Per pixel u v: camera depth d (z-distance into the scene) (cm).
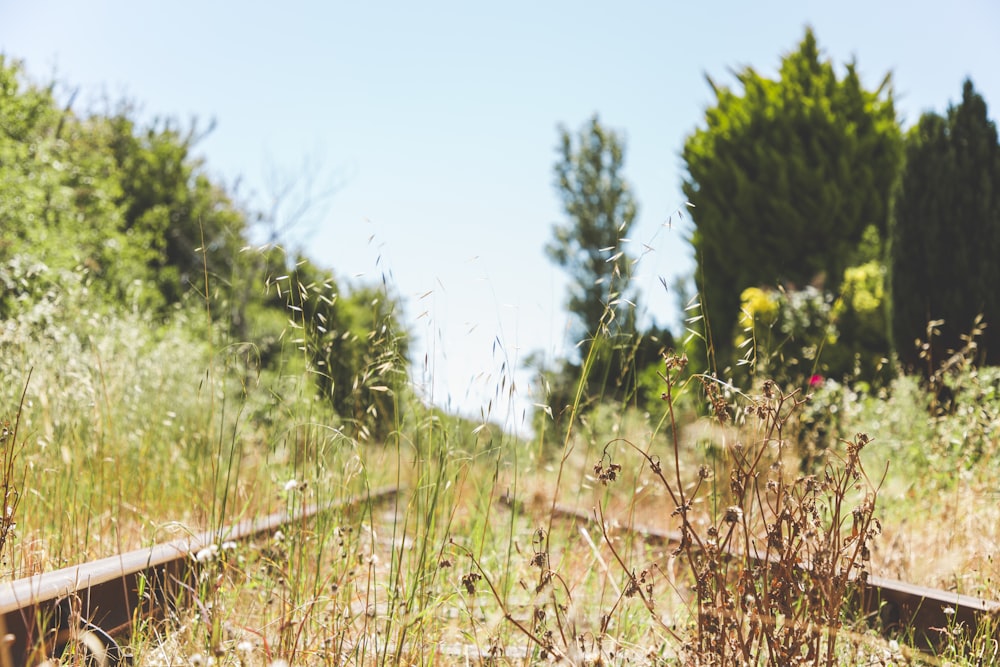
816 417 600
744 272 1174
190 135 2422
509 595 361
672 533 436
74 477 382
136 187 2234
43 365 463
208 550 280
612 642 284
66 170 1309
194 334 739
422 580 280
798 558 241
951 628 295
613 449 432
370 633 278
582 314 2389
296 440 346
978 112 865
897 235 893
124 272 1219
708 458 286
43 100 1414
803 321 948
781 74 1280
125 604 284
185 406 569
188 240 2086
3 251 884
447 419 325
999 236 838
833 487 253
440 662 278
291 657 241
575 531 433
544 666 272
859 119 1223
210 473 465
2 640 189
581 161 2664
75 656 226
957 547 384
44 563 302
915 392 638
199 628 268
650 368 894
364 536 365
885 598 330
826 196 1146
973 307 843
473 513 441
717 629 230
